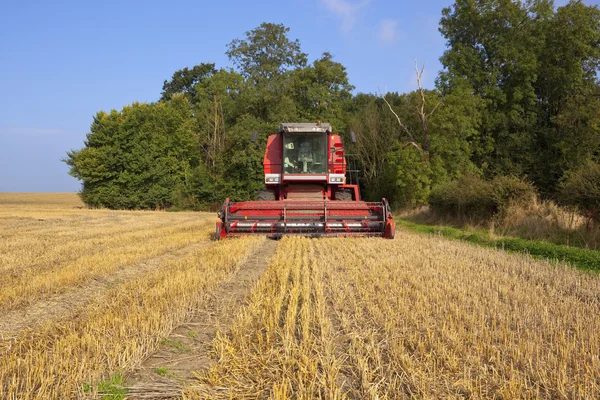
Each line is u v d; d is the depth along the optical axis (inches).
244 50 2108.8
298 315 248.2
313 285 319.0
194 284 319.6
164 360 193.5
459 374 171.5
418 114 1401.3
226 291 315.3
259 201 612.4
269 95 1812.3
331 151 669.9
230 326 228.5
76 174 1704.0
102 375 173.5
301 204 603.2
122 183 1669.5
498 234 677.9
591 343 199.5
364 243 554.6
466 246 552.4
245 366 179.9
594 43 1349.7
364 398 155.3
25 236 673.0
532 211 679.7
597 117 1226.0
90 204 1706.4
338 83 1996.8
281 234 596.1
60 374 170.4
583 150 1251.8
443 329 213.5
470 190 815.7
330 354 187.2
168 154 1700.3
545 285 336.2
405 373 172.2
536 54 1349.7
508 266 407.8
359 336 211.9
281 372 174.1
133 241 610.2
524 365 180.2
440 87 1403.8
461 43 1439.5
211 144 1788.9
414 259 435.8
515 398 152.1
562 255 489.4
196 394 157.6
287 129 649.0
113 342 203.2
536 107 1385.3
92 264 410.6
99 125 1708.9
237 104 1856.5
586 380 163.3
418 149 1269.7
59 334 222.5
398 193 1409.9
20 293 302.4
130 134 1681.8
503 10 1376.7
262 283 322.3
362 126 1723.7
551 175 1316.4
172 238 638.5
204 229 808.3
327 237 615.5
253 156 1599.4
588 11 1298.0
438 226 913.5
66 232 738.2
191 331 230.1
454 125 1247.5
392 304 269.6
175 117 1724.9
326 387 156.6
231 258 433.1
